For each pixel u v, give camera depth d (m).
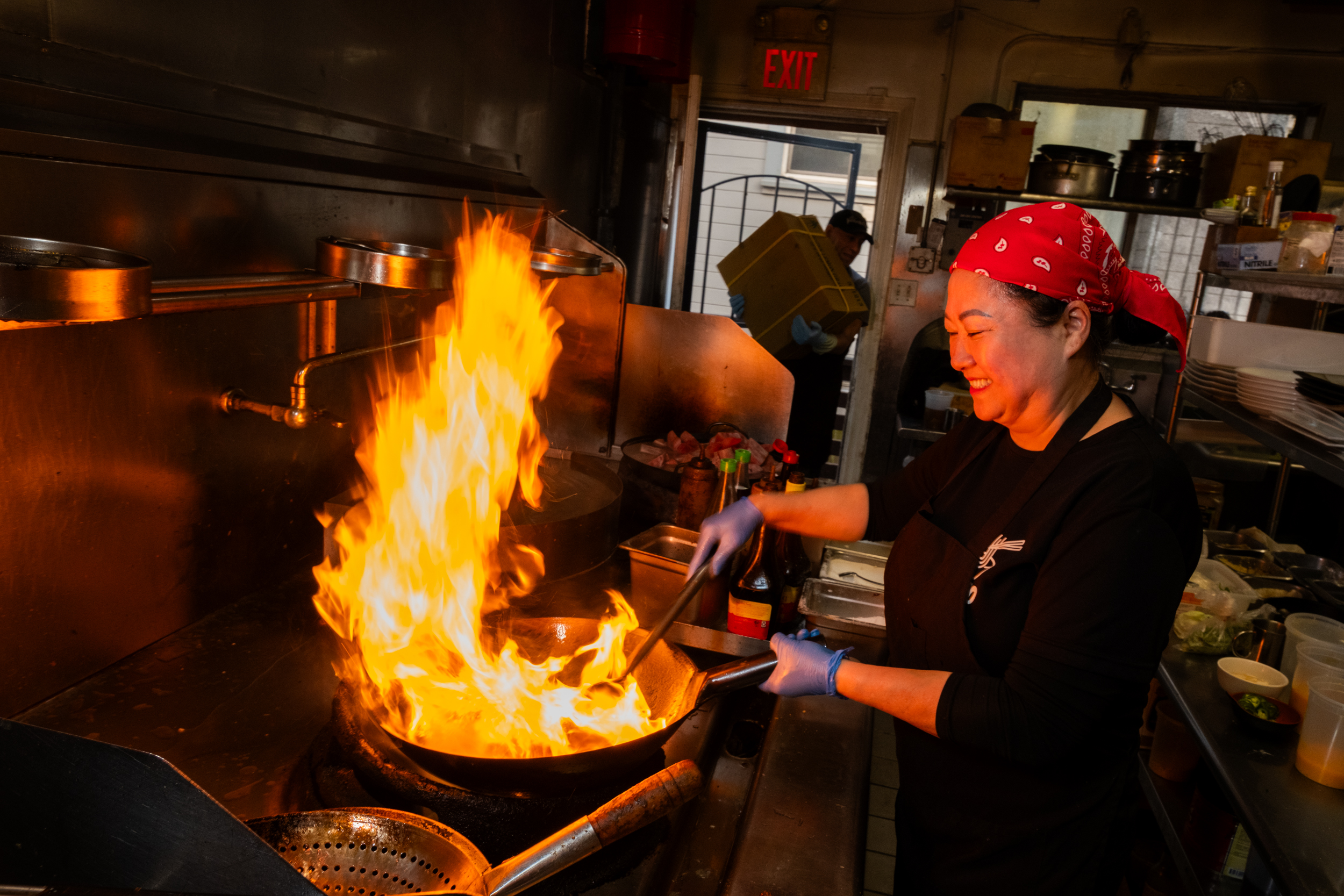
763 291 4.08
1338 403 2.07
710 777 1.26
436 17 2.24
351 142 1.89
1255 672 2.03
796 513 1.48
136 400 1.34
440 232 2.13
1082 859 1.18
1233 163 3.85
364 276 1.51
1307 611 2.40
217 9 1.51
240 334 1.55
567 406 2.72
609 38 3.32
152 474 1.40
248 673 1.42
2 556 1.16
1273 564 2.66
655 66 3.49
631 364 2.72
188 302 1.13
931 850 1.27
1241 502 3.95
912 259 4.51
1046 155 4.05
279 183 1.57
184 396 1.44
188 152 1.35
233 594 1.64
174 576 1.49
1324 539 3.49
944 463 1.38
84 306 0.84
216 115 1.51
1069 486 1.04
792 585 1.68
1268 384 2.33
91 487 1.28
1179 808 2.14
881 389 4.69
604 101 3.60
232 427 1.57
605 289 2.59
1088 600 0.97
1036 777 1.15
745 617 1.55
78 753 0.68
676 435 2.55
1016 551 1.07
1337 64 4.08
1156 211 3.98
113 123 1.26
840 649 1.53
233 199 1.46
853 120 4.52
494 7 2.56
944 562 1.18
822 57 4.35
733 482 1.77
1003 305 1.01
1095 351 1.06
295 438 1.75
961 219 4.25
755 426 2.70
